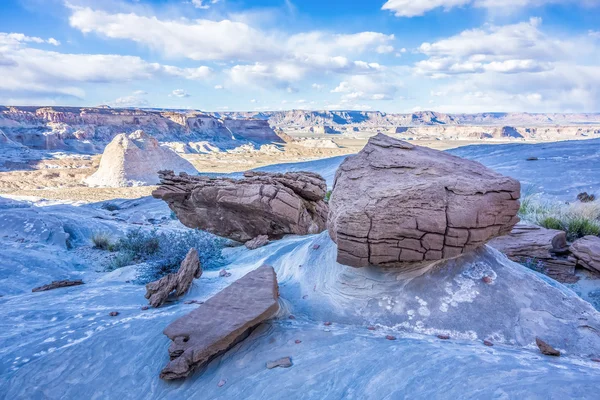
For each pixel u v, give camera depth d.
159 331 4.07
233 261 7.81
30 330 4.55
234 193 9.18
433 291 4.07
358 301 4.28
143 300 5.37
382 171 4.85
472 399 2.37
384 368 2.94
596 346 3.36
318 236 5.99
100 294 5.86
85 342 4.04
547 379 2.51
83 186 55.69
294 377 3.02
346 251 4.23
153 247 10.30
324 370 3.06
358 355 3.21
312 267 5.29
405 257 4.13
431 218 4.00
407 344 3.32
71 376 3.55
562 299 3.93
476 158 26.50
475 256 4.36
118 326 4.34
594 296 5.98
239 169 83.19
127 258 9.84
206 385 3.21
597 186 14.40
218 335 3.54
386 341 3.45
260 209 9.02
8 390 3.42
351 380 2.86
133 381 3.43
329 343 3.51
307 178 9.86
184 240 8.05
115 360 3.71
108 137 146.00
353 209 4.17
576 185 15.00
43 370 3.63
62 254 10.68
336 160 44.56
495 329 3.64
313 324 4.02
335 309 4.28
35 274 8.42
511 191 4.13
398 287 4.23
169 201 10.09
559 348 3.37
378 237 4.11
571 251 7.07
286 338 3.68
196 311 3.91
